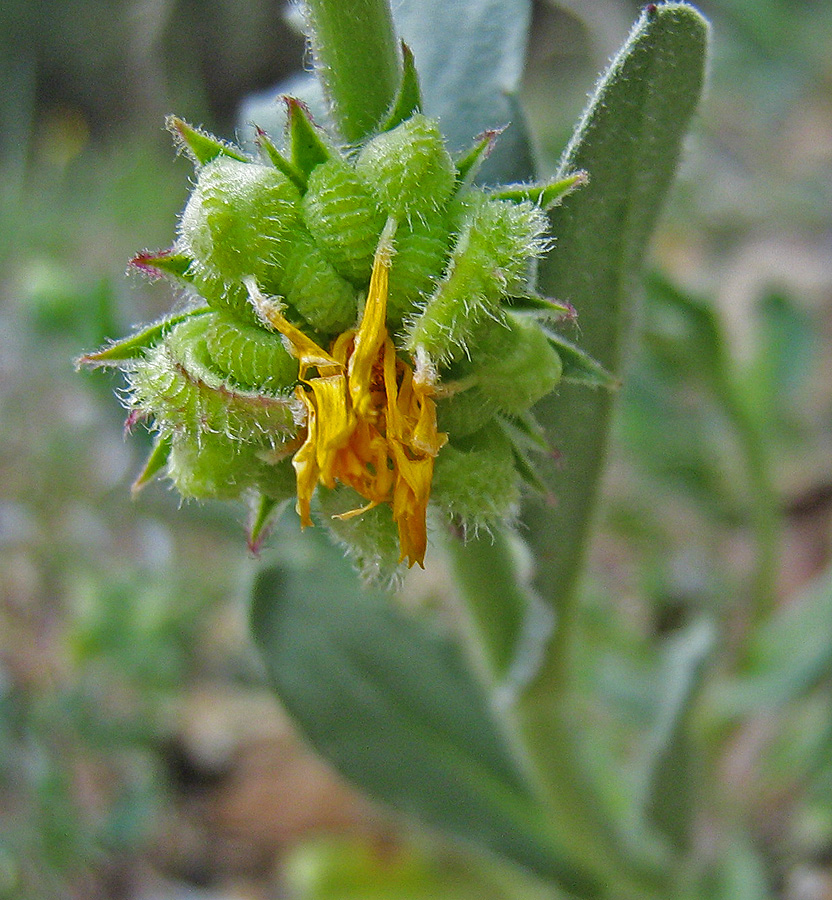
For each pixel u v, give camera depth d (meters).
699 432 0.12
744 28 0.21
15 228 0.16
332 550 0.08
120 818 0.08
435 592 0.10
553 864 0.08
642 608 0.11
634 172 0.05
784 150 0.19
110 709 0.09
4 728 0.08
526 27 0.05
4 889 0.08
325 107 0.05
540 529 0.06
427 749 0.08
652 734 0.08
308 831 0.10
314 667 0.07
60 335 0.10
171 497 0.11
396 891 0.09
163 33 0.24
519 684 0.06
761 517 0.10
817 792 0.09
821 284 0.16
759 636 0.09
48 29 0.26
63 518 0.11
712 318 0.09
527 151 0.05
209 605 0.10
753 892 0.08
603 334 0.05
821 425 0.13
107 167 0.20
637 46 0.05
